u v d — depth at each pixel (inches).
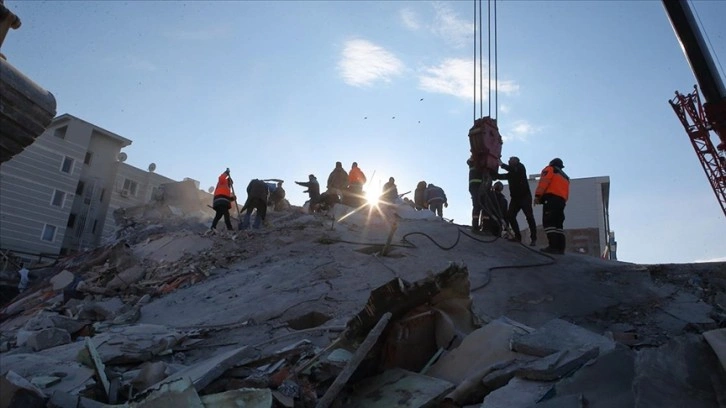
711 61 477.7
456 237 410.0
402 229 461.4
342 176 610.9
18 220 1266.0
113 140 1529.3
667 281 292.5
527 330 162.7
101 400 167.2
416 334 173.8
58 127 1478.8
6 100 84.8
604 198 1267.2
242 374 165.5
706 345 117.9
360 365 160.7
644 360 116.3
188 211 916.6
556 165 378.6
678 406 102.3
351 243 421.7
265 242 454.6
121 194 1504.7
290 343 217.5
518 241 398.0
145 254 492.7
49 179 1337.4
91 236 1433.3
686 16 477.7
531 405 114.9
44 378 170.7
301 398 149.5
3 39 94.1
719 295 262.4
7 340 290.2
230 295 322.7
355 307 271.4
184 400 133.0
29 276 735.1
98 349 214.1
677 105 639.1
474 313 186.9
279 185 765.3
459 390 136.5
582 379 119.6
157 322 290.2
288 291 310.5
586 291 279.9
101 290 394.0
